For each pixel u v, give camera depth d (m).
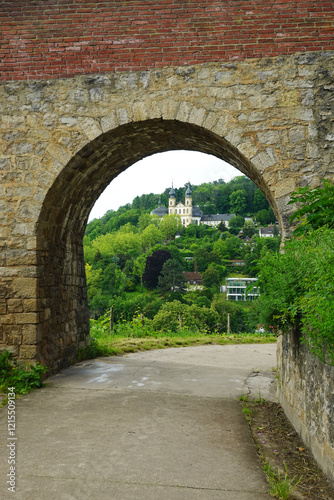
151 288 80.38
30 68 7.04
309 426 4.01
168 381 7.02
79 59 6.96
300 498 3.12
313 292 3.51
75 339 8.77
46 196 6.97
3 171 7.04
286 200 6.46
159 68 6.82
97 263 78.19
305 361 4.18
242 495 3.18
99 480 3.38
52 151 6.98
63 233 8.16
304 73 6.57
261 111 6.61
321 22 6.58
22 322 6.84
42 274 7.15
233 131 6.64
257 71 6.65
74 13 6.97
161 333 14.41
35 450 3.99
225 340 13.38
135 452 3.96
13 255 6.94
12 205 7.00
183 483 3.35
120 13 6.91
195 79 6.76
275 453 3.98
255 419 5.07
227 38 6.73
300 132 6.53
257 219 147.25
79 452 3.94
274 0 6.66
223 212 170.25
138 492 3.20
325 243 3.95
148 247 113.94
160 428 4.64
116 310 54.81
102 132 6.88
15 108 7.05
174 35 6.82
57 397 5.91
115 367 8.19
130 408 5.39
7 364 6.70
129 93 6.87
